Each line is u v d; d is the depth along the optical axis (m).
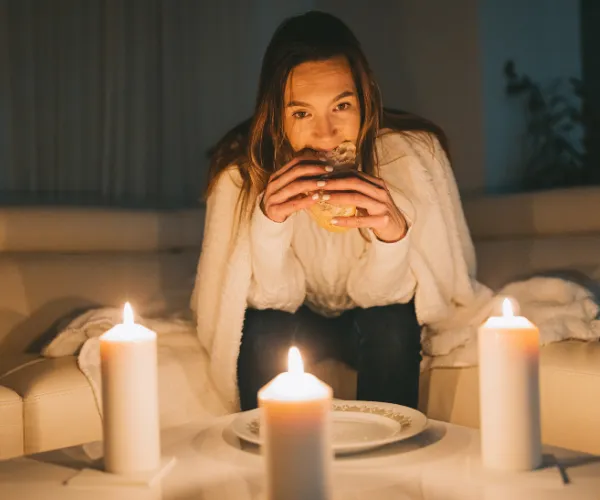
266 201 1.23
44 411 1.25
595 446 1.17
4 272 1.72
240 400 1.36
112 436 0.81
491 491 0.75
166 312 1.76
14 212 1.85
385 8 2.82
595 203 1.81
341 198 1.18
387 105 2.84
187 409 1.38
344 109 1.28
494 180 2.56
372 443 0.86
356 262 1.41
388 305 1.36
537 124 2.61
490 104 2.55
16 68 2.43
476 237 2.10
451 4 2.61
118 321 1.53
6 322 1.69
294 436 0.63
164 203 2.65
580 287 1.47
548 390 1.24
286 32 1.32
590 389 1.18
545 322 1.39
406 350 1.31
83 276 1.80
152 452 0.82
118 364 0.81
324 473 0.64
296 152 1.31
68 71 2.50
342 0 2.98
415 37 2.73
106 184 2.55
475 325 1.44
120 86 2.56
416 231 1.41
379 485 0.78
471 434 0.96
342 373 1.48
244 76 2.86
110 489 0.78
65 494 0.77
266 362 1.32
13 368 1.45
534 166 2.62
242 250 1.36
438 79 2.67
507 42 2.60
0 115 2.42
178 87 2.71
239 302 1.36
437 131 1.53
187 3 2.72
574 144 2.73
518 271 1.76
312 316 1.50
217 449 0.92
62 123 2.49
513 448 0.80
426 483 0.78
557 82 2.72
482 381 0.81
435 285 1.38
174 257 1.99
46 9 2.46
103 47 2.56
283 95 1.28
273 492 0.64
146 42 2.62
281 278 1.36
